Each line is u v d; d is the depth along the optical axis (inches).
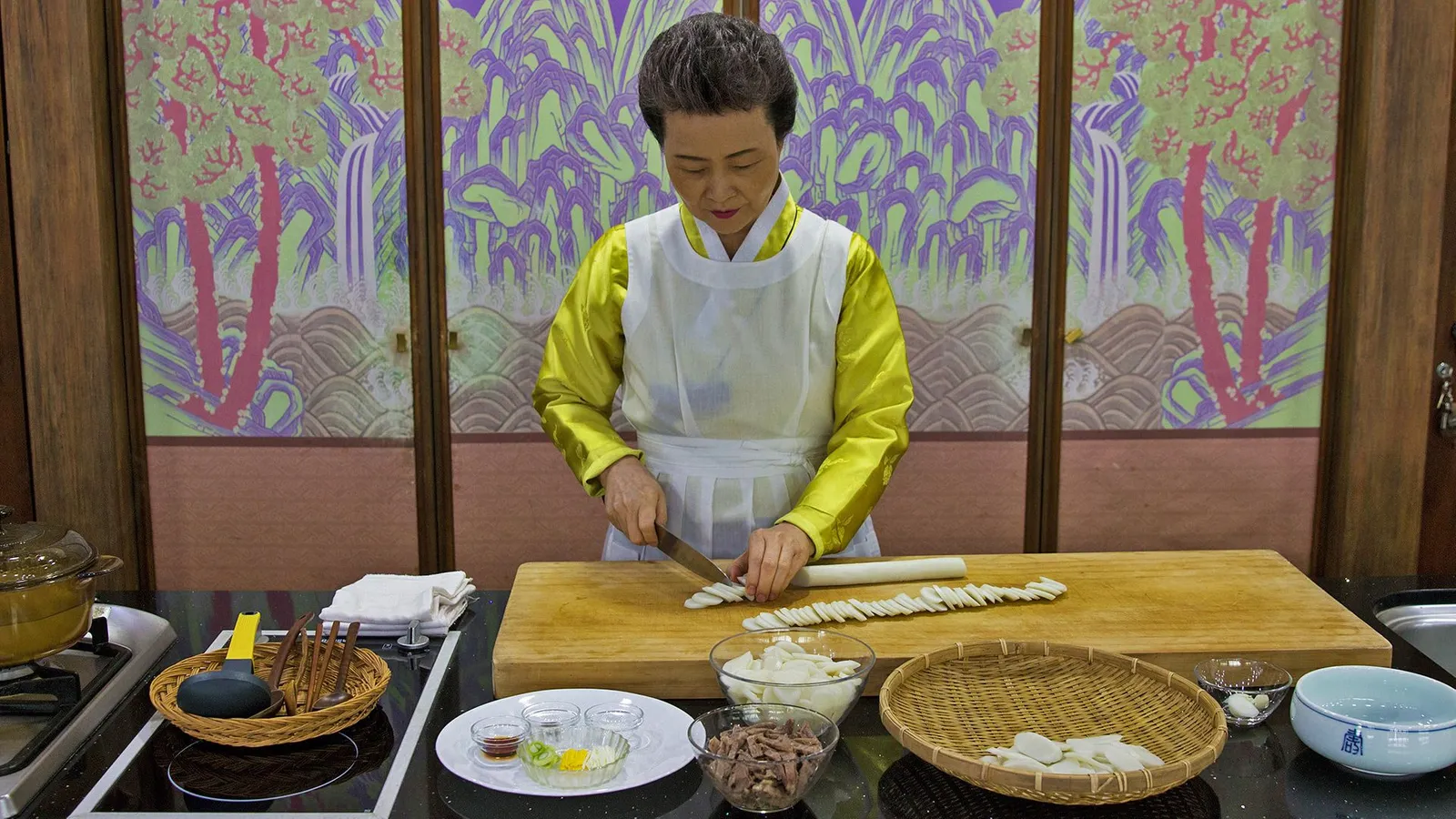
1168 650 54.8
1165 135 98.1
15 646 49.1
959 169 97.9
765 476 72.7
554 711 49.8
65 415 96.4
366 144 95.9
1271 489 104.0
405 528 101.7
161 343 98.6
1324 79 98.0
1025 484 103.0
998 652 51.4
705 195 59.8
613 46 95.2
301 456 100.6
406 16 94.1
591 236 97.7
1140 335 101.0
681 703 53.5
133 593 67.8
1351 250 98.7
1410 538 101.6
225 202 96.7
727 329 69.5
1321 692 49.1
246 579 102.3
